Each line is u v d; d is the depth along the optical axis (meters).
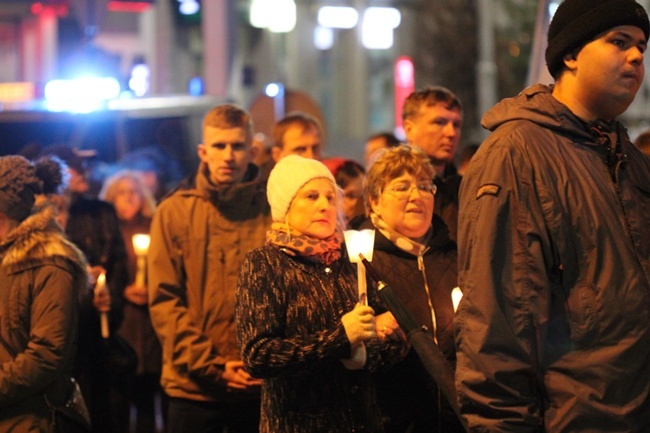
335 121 47.59
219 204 7.43
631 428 4.21
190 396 7.22
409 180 5.98
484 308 4.27
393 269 5.98
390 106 48.03
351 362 5.20
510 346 4.26
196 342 7.15
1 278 6.11
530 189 4.34
